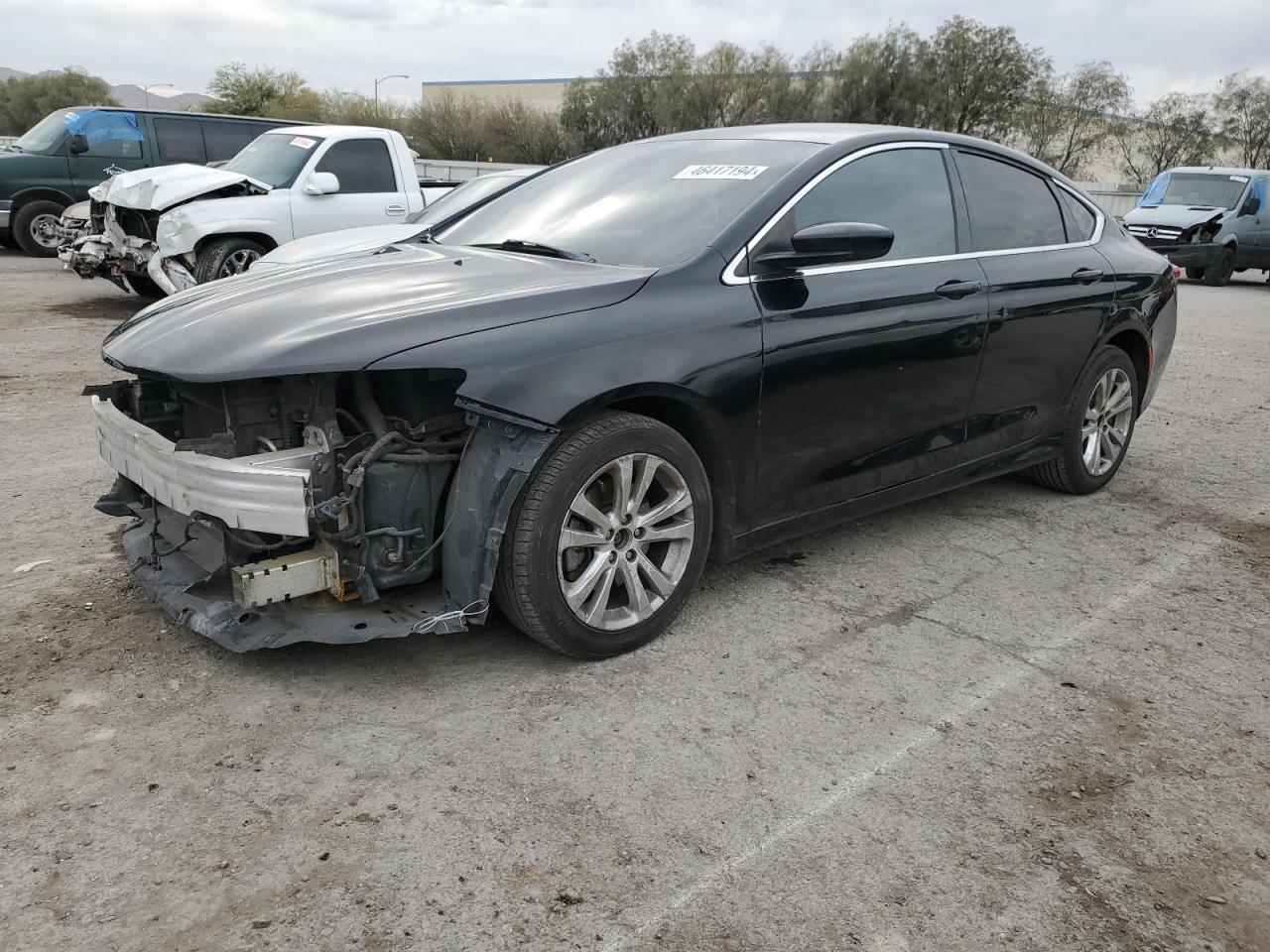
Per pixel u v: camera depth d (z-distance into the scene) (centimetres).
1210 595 379
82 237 985
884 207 374
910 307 366
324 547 277
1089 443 487
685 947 197
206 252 914
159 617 326
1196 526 460
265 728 266
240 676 291
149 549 321
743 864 221
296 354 260
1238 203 1775
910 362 369
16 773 244
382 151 1020
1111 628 348
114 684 284
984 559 408
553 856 221
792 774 254
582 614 296
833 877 218
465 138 4666
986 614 355
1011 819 240
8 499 439
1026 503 486
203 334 283
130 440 289
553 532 281
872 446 369
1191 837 236
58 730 261
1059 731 280
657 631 319
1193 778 260
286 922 199
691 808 239
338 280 324
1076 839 234
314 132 1013
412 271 333
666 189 368
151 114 1409
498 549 273
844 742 270
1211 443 617
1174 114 4544
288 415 282
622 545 304
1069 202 474
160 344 286
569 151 4684
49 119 1459
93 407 316
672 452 303
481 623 281
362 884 211
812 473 351
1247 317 1284
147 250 927
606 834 229
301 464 270
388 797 238
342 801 237
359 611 285
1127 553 421
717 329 310
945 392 389
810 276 341
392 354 263
